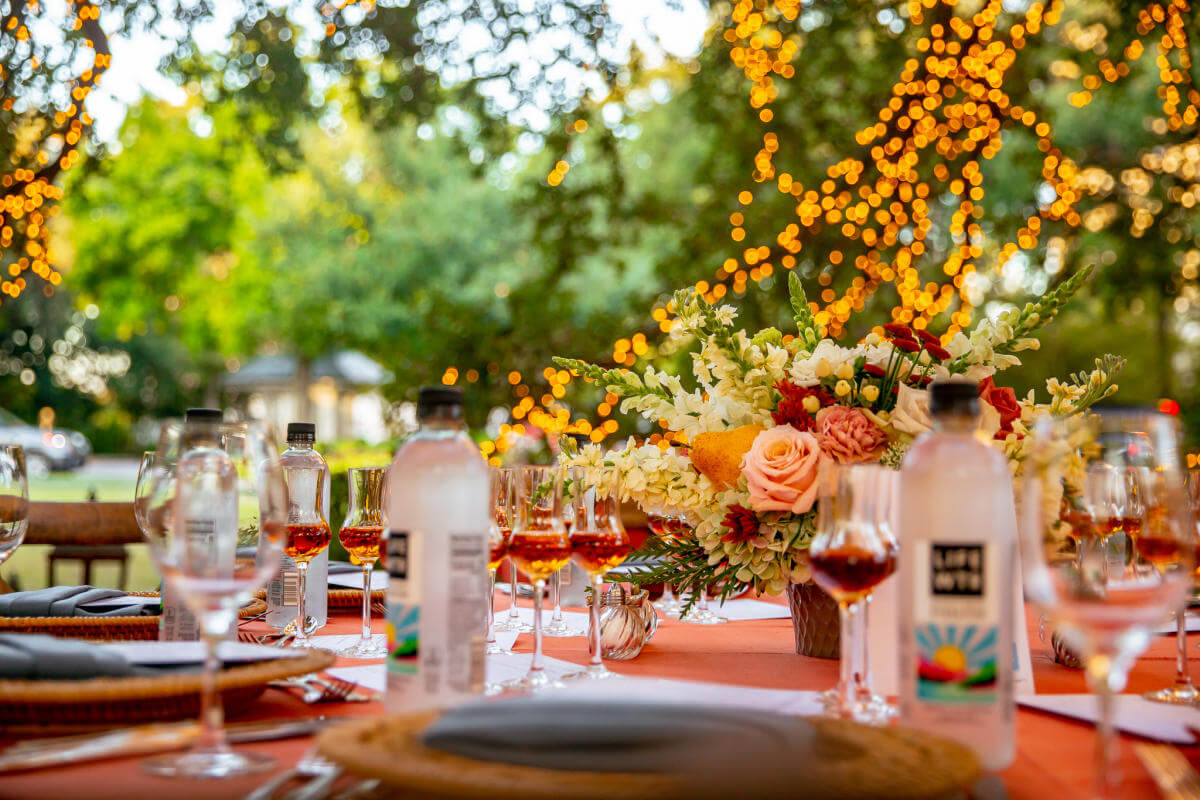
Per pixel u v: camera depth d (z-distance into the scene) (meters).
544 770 0.63
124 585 3.90
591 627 1.30
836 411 1.44
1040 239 8.79
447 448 0.96
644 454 1.54
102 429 26.41
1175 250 8.82
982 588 0.84
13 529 1.38
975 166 7.05
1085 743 0.94
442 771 0.62
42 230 7.37
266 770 0.80
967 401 0.87
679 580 1.54
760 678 1.27
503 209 16.11
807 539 1.40
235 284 20.34
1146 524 1.13
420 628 0.94
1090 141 10.94
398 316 15.99
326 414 24.56
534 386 8.56
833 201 7.69
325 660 1.03
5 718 0.89
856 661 1.11
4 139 6.82
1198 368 13.58
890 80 8.09
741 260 8.10
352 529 1.54
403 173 16.67
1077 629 0.71
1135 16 7.48
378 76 8.45
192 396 27.12
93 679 0.94
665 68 8.92
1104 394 1.48
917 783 0.62
